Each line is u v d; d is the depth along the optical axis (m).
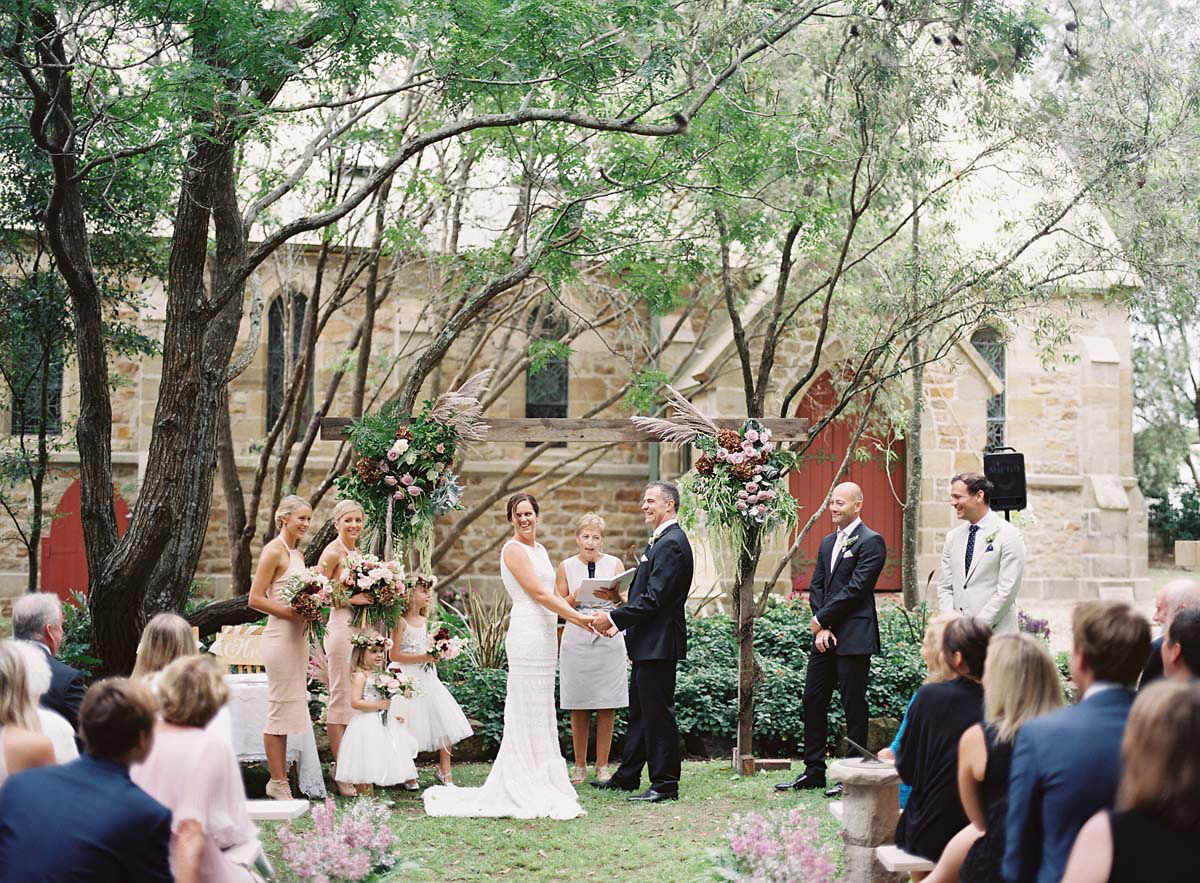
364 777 6.70
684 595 6.89
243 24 6.71
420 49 8.45
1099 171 9.36
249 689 6.94
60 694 4.61
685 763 8.29
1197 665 3.70
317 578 6.41
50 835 2.88
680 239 10.74
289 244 13.50
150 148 6.77
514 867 5.53
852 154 9.50
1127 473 17.42
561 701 7.42
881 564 6.84
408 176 11.91
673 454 15.95
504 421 7.73
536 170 9.98
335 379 12.41
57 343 10.99
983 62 8.68
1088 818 3.01
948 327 11.33
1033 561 16.98
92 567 8.01
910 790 4.55
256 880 3.90
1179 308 10.09
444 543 14.41
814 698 6.99
